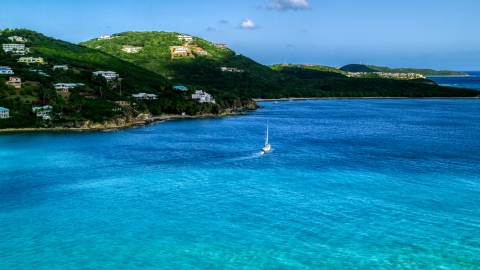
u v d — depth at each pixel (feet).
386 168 307.78
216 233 196.34
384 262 170.30
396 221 207.51
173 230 199.52
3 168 308.40
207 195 247.50
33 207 228.43
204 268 166.20
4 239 189.26
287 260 172.14
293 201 236.02
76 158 342.85
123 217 214.69
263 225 204.54
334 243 185.88
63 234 195.11
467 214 215.31
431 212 218.38
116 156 351.46
